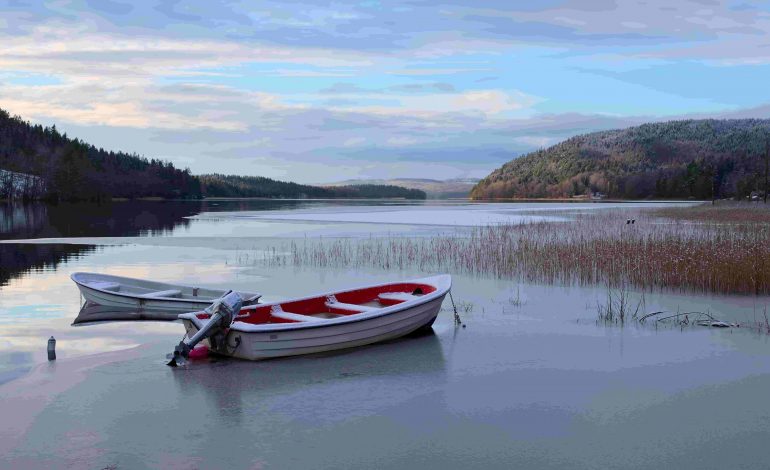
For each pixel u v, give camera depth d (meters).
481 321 12.65
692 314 13.07
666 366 9.55
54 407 8.05
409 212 68.06
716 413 7.71
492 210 73.31
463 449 6.83
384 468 6.43
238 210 77.94
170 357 9.88
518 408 7.94
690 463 6.46
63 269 21.09
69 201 124.94
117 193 149.62
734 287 15.44
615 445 6.87
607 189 184.50
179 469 6.43
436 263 21.30
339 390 8.62
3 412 7.89
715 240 20.89
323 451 6.81
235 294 10.08
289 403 8.16
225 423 7.55
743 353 10.20
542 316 13.09
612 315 13.04
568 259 18.83
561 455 6.66
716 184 152.12
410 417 7.70
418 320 11.38
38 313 13.74
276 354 9.94
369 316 10.52
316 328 10.07
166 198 162.88
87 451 6.83
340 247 26.33
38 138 140.88
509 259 19.94
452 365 9.70
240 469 6.43
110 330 12.16
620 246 19.70
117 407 8.04
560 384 8.80
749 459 6.54
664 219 42.66
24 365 9.77
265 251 26.45
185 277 19.03
